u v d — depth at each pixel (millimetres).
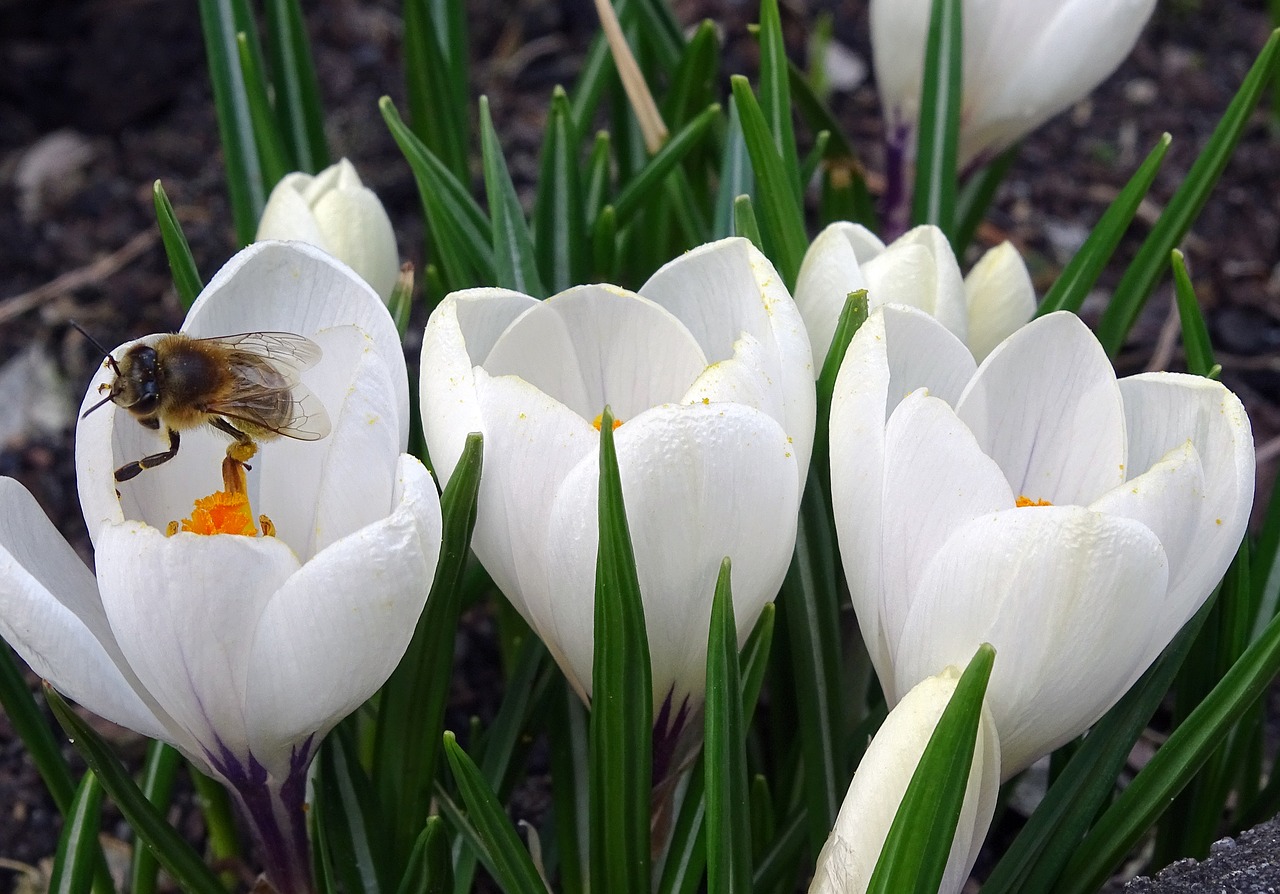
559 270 271
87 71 474
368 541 188
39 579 197
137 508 210
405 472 193
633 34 317
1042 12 269
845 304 222
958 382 210
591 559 196
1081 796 213
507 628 277
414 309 407
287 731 198
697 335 214
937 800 183
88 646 192
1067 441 208
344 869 224
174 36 481
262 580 189
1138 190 249
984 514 192
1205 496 198
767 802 233
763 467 195
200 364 206
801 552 222
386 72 489
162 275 424
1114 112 492
